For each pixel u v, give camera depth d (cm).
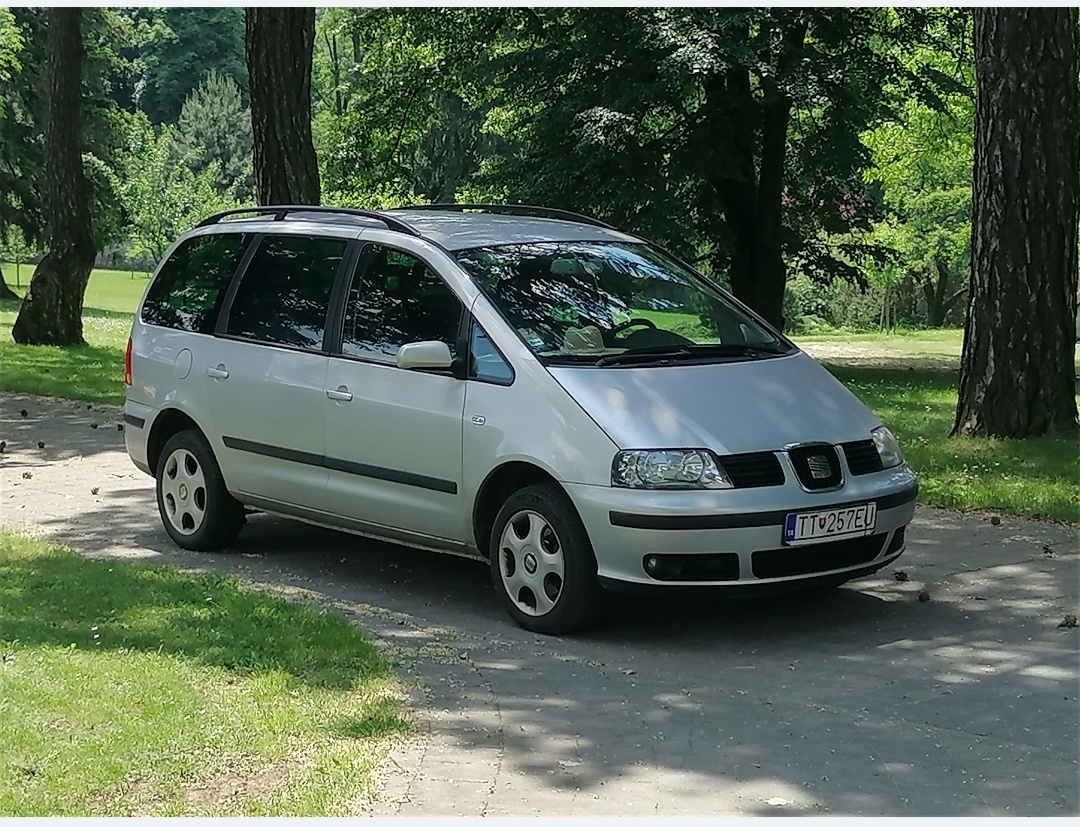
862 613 731
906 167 4166
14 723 517
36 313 2456
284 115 1485
